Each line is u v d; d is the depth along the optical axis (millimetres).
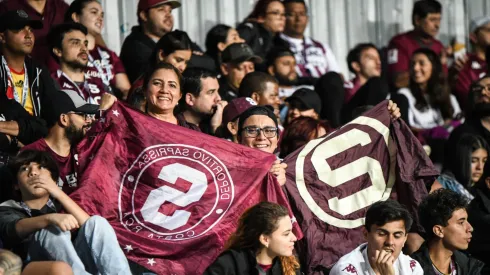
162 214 15922
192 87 19375
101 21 22422
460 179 21375
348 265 15805
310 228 17312
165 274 15328
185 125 18203
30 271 14336
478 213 19078
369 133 17984
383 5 29109
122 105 16375
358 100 23875
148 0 23047
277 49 24266
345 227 17469
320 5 28250
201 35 26438
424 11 27578
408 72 26953
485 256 19000
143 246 15453
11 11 19234
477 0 30219
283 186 17328
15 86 19172
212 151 16453
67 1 24375
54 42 20656
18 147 18219
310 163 17594
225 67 22641
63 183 17156
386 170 17906
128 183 16062
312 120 19594
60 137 17500
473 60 28016
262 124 17266
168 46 21125
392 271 15617
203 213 16016
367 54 25625
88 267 15062
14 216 15250
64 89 20031
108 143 16141
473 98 24312
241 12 26891
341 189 17625
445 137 24656
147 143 16266
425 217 16953
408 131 18016
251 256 14953
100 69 21750
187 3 26266
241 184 16344
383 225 15633
